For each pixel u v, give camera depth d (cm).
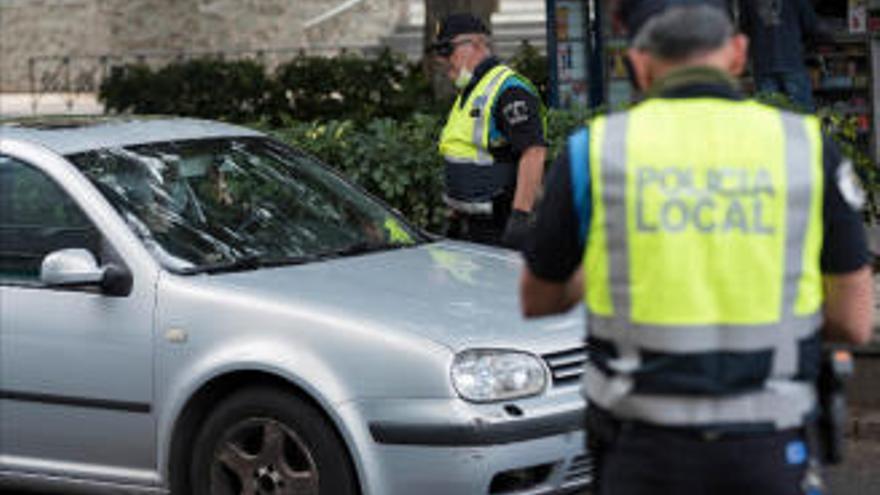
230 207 1474
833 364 824
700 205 788
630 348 796
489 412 1226
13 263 1416
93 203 1402
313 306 1291
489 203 1702
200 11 4778
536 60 2998
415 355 1238
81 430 1383
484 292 1359
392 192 1956
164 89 3334
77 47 5038
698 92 809
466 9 2658
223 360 1298
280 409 1287
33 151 1448
